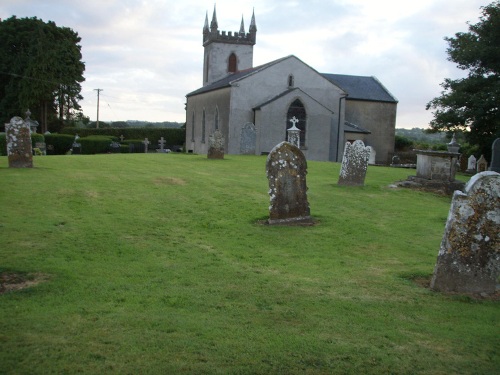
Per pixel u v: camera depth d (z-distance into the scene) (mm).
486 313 7434
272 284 8477
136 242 10891
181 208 14438
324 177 22281
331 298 7859
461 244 8305
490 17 38719
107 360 5508
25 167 19328
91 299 7379
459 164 42906
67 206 13695
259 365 5566
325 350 5977
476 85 38469
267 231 12391
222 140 27625
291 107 43812
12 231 10938
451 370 5664
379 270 9625
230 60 58156
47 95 63656
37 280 8164
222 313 7047
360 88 55469
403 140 60500
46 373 5199
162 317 6754
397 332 6613
